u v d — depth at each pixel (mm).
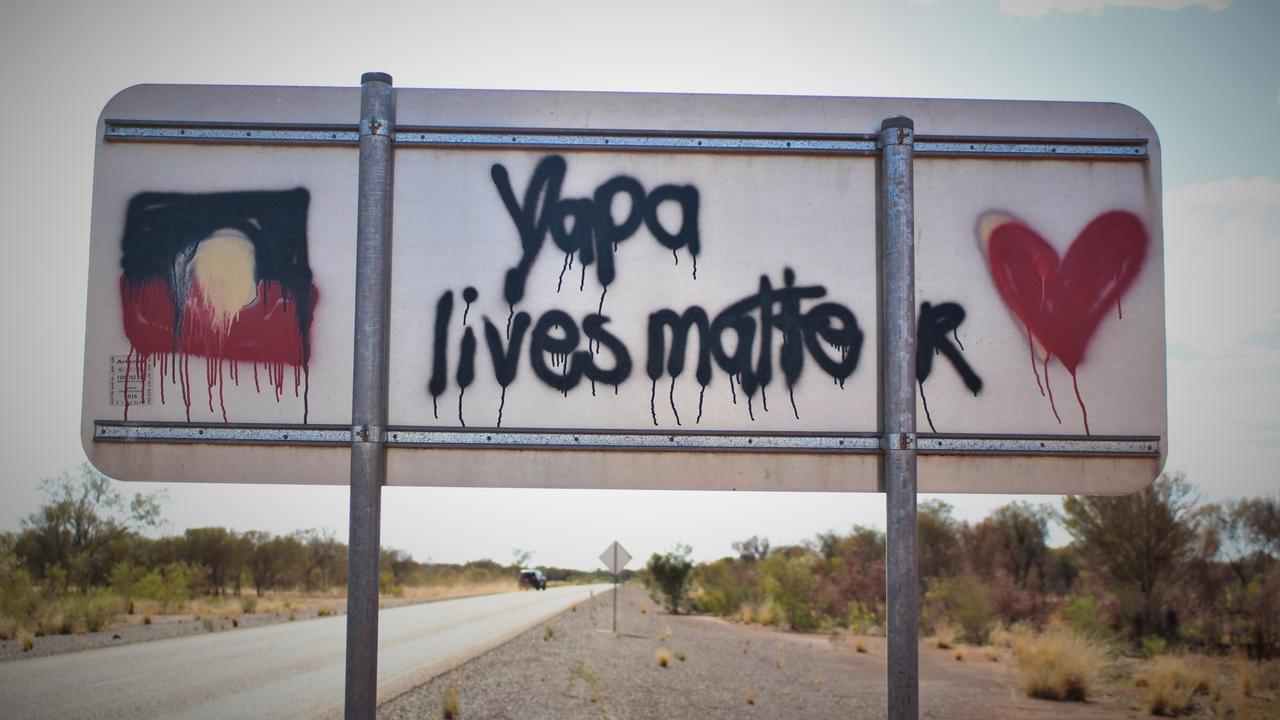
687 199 4316
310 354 4246
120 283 4277
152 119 4316
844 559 35438
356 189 4312
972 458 4238
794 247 4293
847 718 13453
